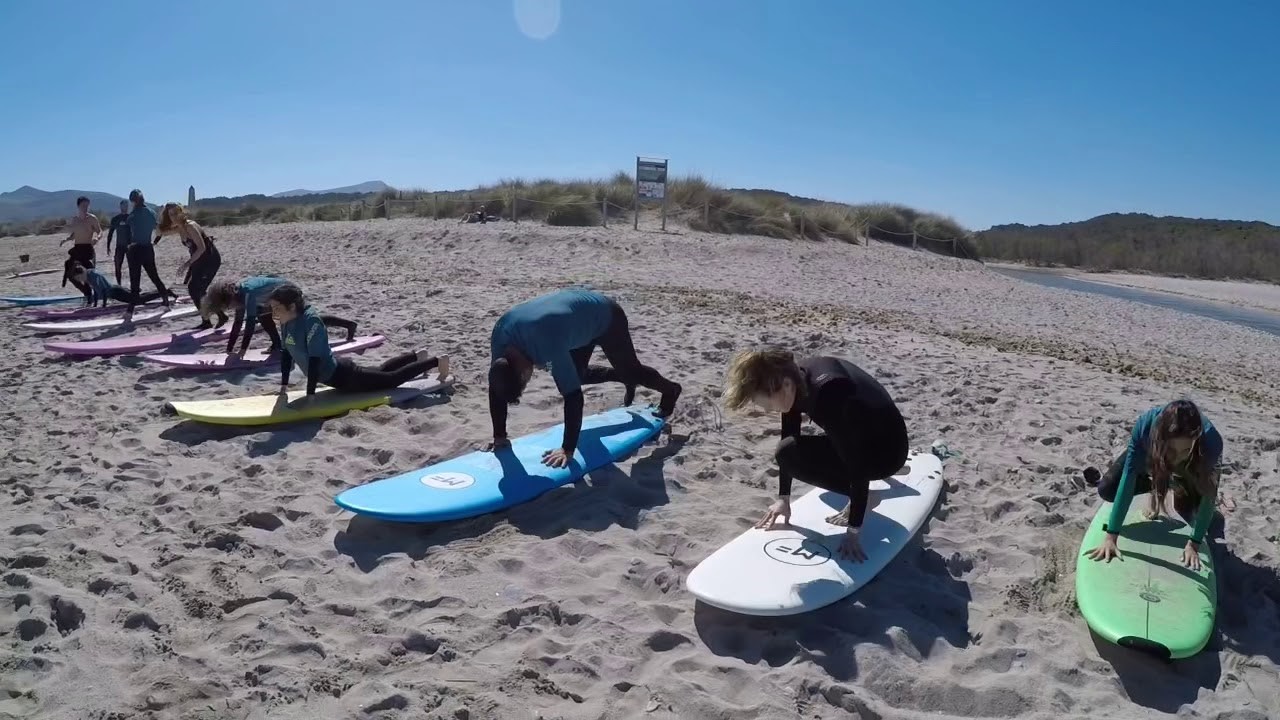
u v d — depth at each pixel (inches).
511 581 150.2
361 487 177.3
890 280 701.9
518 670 123.3
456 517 171.2
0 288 553.9
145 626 133.3
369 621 136.9
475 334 343.9
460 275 567.2
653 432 221.3
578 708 116.6
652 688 120.2
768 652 131.4
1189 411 144.2
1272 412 308.5
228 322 376.2
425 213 968.9
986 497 194.2
